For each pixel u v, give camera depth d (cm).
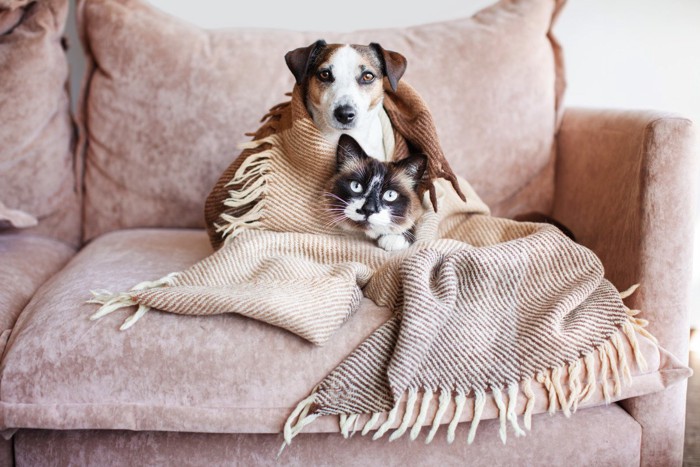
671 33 206
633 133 136
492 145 175
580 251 121
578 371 108
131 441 111
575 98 215
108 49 177
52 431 111
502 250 118
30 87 170
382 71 139
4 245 164
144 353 106
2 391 105
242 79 174
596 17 207
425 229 134
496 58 175
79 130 185
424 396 105
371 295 119
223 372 106
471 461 112
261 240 129
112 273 133
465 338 110
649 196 122
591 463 115
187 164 176
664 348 123
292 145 133
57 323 111
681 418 121
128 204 181
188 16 211
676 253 122
